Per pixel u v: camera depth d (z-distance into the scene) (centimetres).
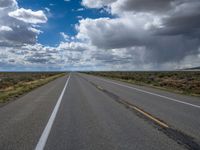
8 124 557
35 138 436
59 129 505
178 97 1149
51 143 405
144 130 498
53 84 2178
